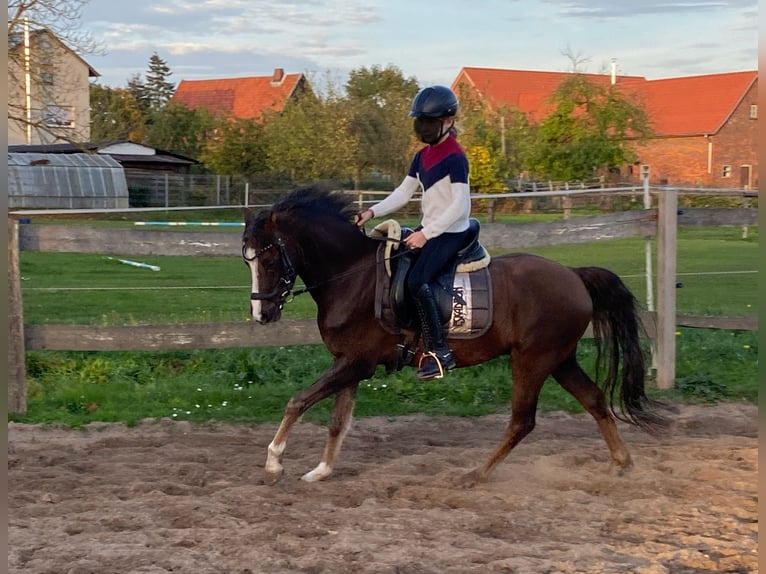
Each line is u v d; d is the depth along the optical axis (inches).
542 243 323.3
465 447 253.4
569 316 218.7
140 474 220.1
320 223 212.1
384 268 212.4
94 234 284.0
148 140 1867.6
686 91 2146.9
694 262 676.1
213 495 200.1
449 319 211.8
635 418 227.9
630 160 1364.4
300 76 2497.5
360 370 215.0
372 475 221.1
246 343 295.4
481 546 169.0
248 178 1423.5
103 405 291.1
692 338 387.2
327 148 1492.4
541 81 2608.3
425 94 206.2
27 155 1282.0
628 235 325.7
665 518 188.7
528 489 209.6
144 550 162.2
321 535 176.4
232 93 2527.1
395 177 1674.5
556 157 1350.9
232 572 155.0
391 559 159.3
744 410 299.0
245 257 207.3
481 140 1541.6
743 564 163.2
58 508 189.8
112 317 420.2
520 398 219.3
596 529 181.3
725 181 2047.2
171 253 291.9
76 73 1589.6
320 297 216.2
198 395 301.0
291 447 250.4
